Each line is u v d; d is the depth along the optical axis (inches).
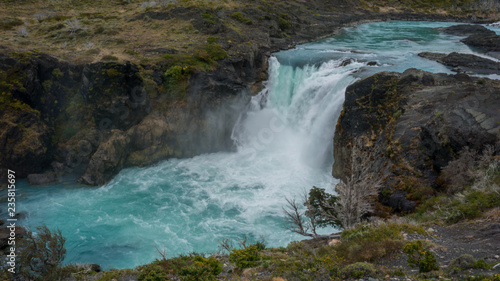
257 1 2496.3
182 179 1298.0
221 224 1051.9
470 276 429.7
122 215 1091.3
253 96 1640.0
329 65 1630.2
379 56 1743.4
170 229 1029.2
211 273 589.6
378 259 530.0
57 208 1115.9
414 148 906.7
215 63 1540.4
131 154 1352.1
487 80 1077.8
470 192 707.4
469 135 786.8
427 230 631.8
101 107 1300.4
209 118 1454.2
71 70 1365.7
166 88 1405.0
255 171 1358.3
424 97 1016.9
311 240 768.3
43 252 706.8
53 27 1836.9
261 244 765.9
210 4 2219.5
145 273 633.0
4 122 1200.2
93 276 722.2
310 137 1478.8
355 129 1121.4
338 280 479.5
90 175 1246.9
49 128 1314.0
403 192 853.8
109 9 2308.1
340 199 786.8
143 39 1749.5
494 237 546.3
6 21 1876.2
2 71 1240.8
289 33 2223.2
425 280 437.4
